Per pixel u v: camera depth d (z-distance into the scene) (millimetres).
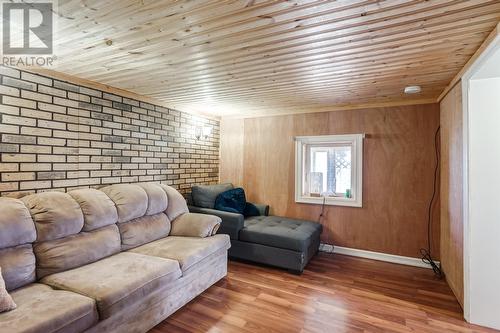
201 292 2533
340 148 3912
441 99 3135
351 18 1534
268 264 3234
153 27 1662
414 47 1904
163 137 3658
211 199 3820
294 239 3027
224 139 4691
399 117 3473
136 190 2801
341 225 3783
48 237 1969
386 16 1506
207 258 2600
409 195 3416
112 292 1671
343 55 2061
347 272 3121
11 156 2197
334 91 3053
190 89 3057
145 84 2865
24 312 1422
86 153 2746
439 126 3262
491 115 2141
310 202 3967
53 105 2473
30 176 2314
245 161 4508
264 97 3373
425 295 2578
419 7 1413
